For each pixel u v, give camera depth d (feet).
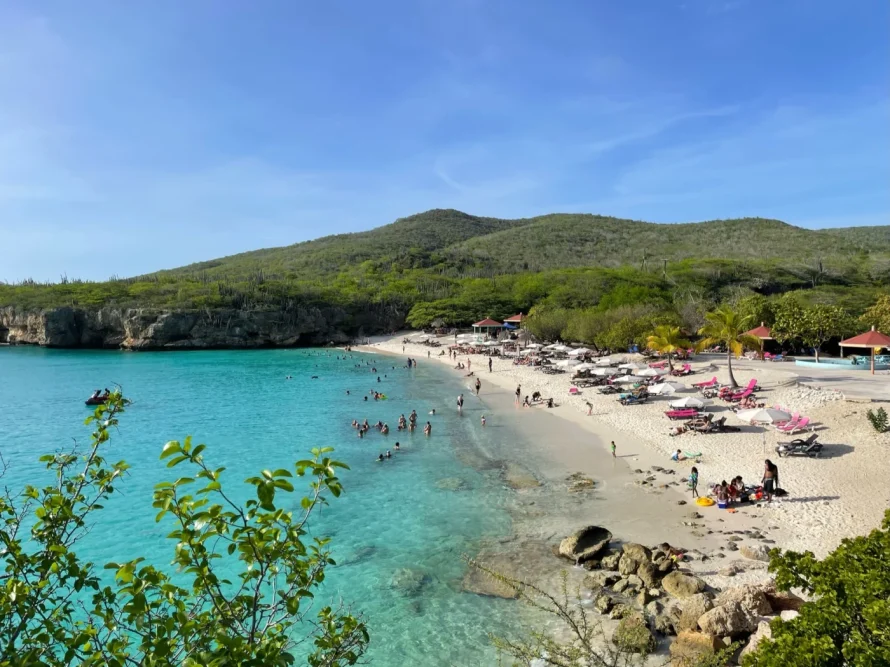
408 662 46.75
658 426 116.67
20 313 400.47
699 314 244.83
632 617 48.34
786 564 31.76
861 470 78.43
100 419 20.72
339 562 65.00
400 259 615.57
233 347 388.57
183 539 16.35
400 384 210.79
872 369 148.77
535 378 201.26
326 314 424.87
